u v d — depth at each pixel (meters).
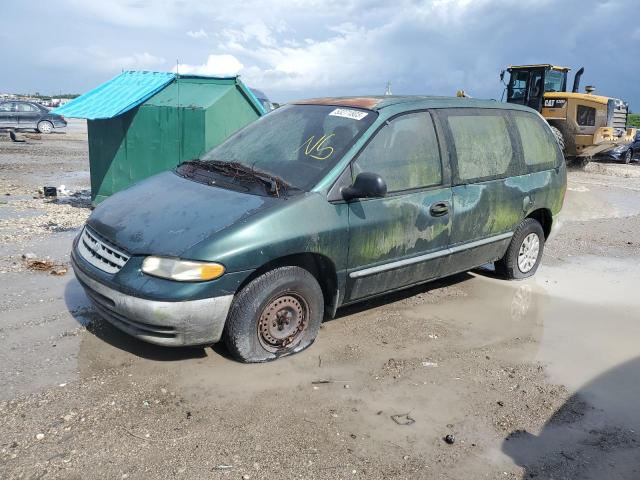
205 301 3.63
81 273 4.05
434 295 5.80
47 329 4.43
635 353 4.67
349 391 3.79
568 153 18.00
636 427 3.59
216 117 8.49
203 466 2.94
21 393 3.51
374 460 3.09
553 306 5.67
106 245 3.92
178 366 3.95
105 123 9.05
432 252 4.95
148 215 4.02
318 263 4.28
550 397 3.89
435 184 4.91
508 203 5.68
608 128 17.50
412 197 4.67
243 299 3.85
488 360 4.40
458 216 5.09
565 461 3.20
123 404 3.45
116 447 3.05
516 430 3.47
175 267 3.58
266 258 3.80
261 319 3.97
